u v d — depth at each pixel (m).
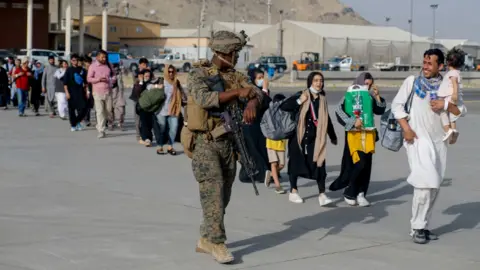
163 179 11.95
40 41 68.12
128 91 39.12
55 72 22.91
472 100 39.38
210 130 6.99
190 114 6.98
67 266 6.88
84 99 19.19
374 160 14.86
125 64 61.34
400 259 7.41
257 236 8.24
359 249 7.77
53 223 8.64
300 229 8.65
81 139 17.56
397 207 10.13
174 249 7.53
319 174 9.98
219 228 7.05
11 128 19.75
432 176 7.88
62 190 10.79
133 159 14.26
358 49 84.00
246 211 9.62
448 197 10.93
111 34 84.94
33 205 9.66
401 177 12.77
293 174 10.15
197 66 7.13
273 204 10.12
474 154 16.03
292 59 83.44
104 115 17.88
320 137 9.95
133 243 7.75
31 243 7.69
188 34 92.94
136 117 17.12
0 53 58.09
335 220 9.20
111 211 9.38
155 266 6.93
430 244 8.08
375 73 68.62
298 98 9.93
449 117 8.09
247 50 78.25
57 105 23.53
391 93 44.16
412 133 7.98
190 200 10.21
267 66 64.50
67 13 62.59
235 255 7.40
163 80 14.98
